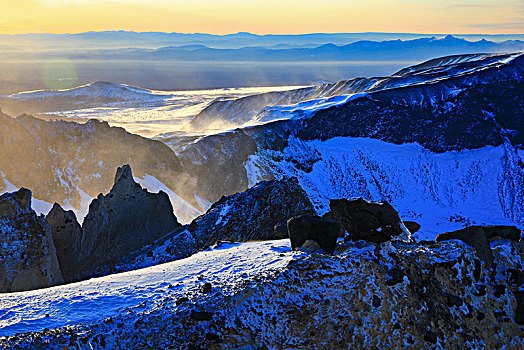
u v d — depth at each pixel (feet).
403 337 45.11
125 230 116.67
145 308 44.68
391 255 50.29
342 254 49.67
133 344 41.45
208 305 44.16
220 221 104.58
